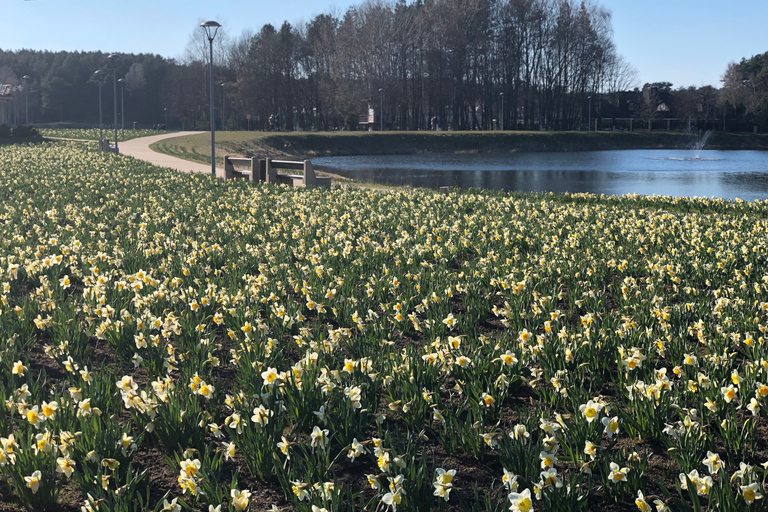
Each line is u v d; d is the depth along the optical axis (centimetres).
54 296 741
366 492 409
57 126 11875
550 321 677
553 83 9894
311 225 1285
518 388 556
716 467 383
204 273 914
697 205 1806
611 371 598
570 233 1249
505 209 1608
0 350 583
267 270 909
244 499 357
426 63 9300
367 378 522
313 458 412
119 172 2558
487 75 9575
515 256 1022
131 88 13788
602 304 771
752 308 734
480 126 10519
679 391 525
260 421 438
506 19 9400
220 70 10906
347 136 7131
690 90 11775
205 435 473
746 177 4094
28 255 942
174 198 1794
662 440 456
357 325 648
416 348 655
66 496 402
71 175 2362
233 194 1892
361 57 8956
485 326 736
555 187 3381
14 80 13375
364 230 1295
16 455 390
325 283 836
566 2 9575
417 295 786
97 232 1203
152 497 401
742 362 610
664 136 9419
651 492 408
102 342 661
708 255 1034
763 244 1091
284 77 10131
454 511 391
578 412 467
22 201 1652
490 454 456
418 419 479
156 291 732
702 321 652
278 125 10231
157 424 448
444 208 1627
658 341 592
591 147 8531
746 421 444
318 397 484
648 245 1155
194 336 621
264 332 621
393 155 6869
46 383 553
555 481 365
